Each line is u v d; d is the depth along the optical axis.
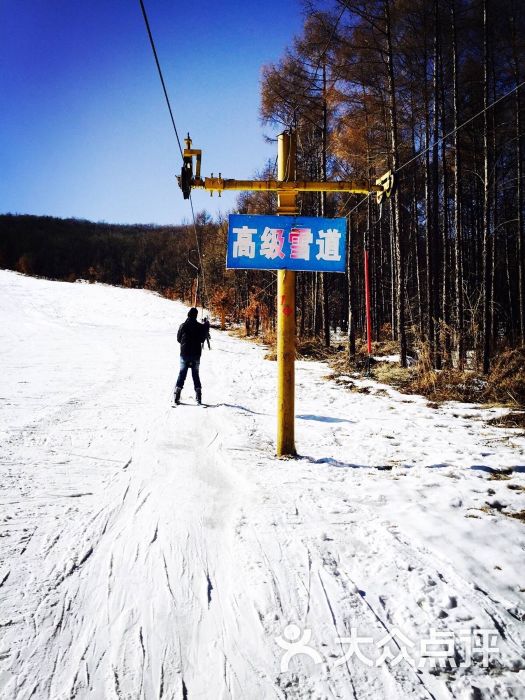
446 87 16.52
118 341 24.33
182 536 3.12
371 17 13.27
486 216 12.59
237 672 1.93
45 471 4.45
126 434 6.03
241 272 34.56
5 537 3.05
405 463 5.03
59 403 8.10
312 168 21.38
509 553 2.95
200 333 8.43
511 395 9.12
